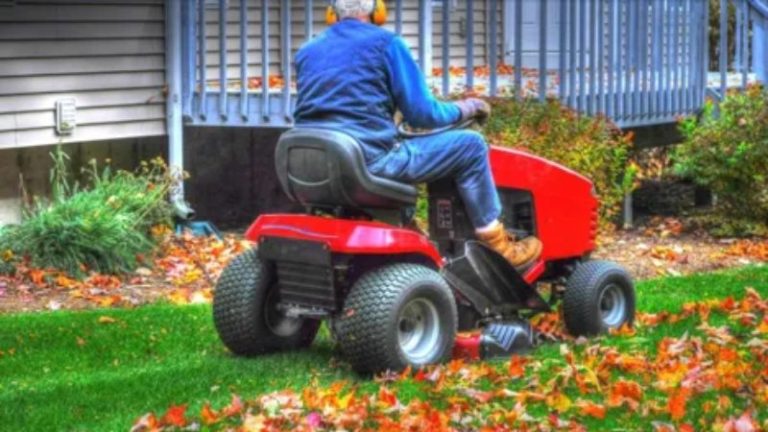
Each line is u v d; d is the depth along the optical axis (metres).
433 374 8.77
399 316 8.84
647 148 20.12
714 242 16.05
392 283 8.84
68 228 13.46
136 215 14.37
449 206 9.52
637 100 17.67
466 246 9.41
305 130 8.95
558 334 10.14
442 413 7.98
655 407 8.19
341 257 8.91
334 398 8.21
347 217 9.25
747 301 11.26
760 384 8.66
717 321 10.83
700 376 8.73
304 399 8.22
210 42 17.34
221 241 15.02
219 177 17.58
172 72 16.11
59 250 13.40
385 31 9.00
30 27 14.88
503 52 21.72
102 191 14.50
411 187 9.08
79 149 15.97
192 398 8.57
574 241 10.05
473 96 14.79
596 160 14.69
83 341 10.38
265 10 15.86
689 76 18.73
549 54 21.42
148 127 16.08
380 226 8.88
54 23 15.08
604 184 15.02
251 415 7.95
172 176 15.12
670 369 8.92
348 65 8.95
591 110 16.84
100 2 15.49
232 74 17.56
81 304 12.34
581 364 9.09
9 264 13.33
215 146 17.52
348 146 8.76
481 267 9.46
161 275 13.62
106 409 8.34
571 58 16.52
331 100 8.95
